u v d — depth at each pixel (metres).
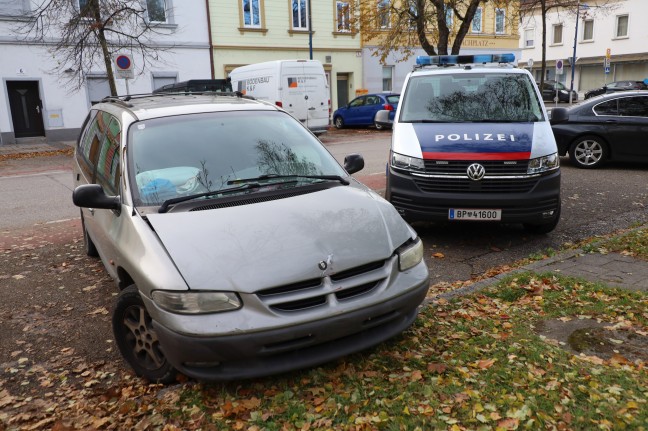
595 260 5.70
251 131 4.51
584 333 4.08
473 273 5.71
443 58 8.36
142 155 4.10
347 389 3.38
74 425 3.19
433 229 7.37
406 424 3.00
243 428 3.07
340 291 3.29
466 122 6.84
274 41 27.58
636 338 3.97
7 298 5.36
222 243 3.30
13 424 3.30
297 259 3.25
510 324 4.23
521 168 6.10
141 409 3.30
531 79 7.51
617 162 12.73
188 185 3.93
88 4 17.77
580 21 47.47
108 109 5.20
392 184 6.50
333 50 29.67
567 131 11.90
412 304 3.59
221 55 26.06
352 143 19.62
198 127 4.41
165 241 3.35
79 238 7.54
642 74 45.12
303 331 3.14
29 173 14.30
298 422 3.06
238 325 3.06
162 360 3.55
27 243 7.35
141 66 23.77
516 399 3.17
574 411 3.06
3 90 21.11
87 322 4.76
